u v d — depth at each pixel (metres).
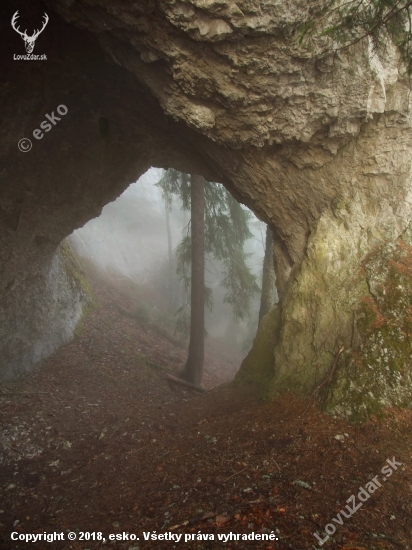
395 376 4.32
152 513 3.66
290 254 6.73
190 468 4.38
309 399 4.93
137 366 11.34
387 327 4.61
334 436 4.14
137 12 4.27
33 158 7.31
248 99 4.97
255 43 4.40
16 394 7.25
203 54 4.59
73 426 6.51
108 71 6.18
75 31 5.45
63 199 8.41
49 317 9.73
